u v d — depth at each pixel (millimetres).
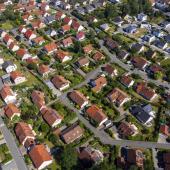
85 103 139250
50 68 164625
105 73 158750
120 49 174750
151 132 125875
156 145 120188
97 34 192500
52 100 144500
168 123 129125
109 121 130000
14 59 174750
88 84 152875
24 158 117625
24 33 197000
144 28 198125
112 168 107500
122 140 123125
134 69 161500
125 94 141000
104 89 148125
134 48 172000
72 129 124750
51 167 113875
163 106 137125
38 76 159750
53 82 153125
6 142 124750
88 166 112312
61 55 169625
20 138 123125
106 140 123562
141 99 141500
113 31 197250
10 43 184125
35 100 141750
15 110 135625
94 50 178000
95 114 131375
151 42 183000
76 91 144000
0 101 146375
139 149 118562
